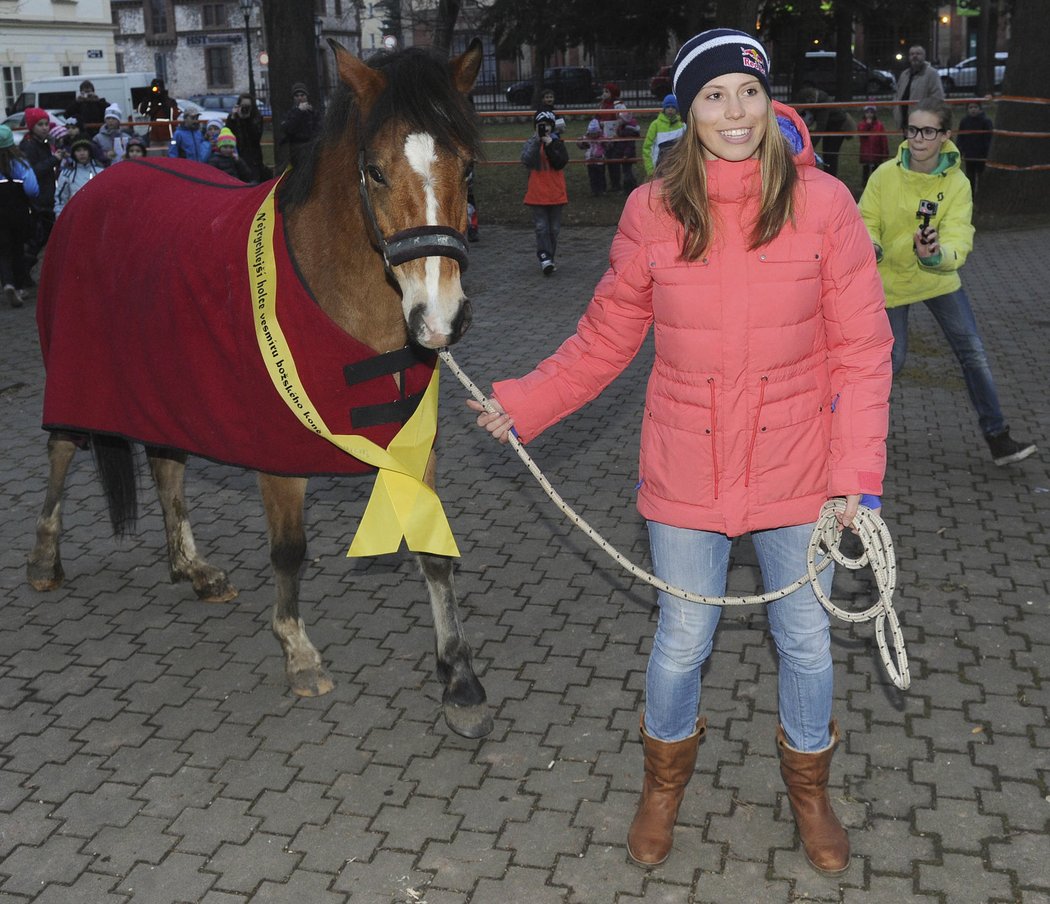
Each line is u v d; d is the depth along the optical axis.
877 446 2.52
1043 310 9.28
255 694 3.84
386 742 3.52
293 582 3.75
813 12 29.23
